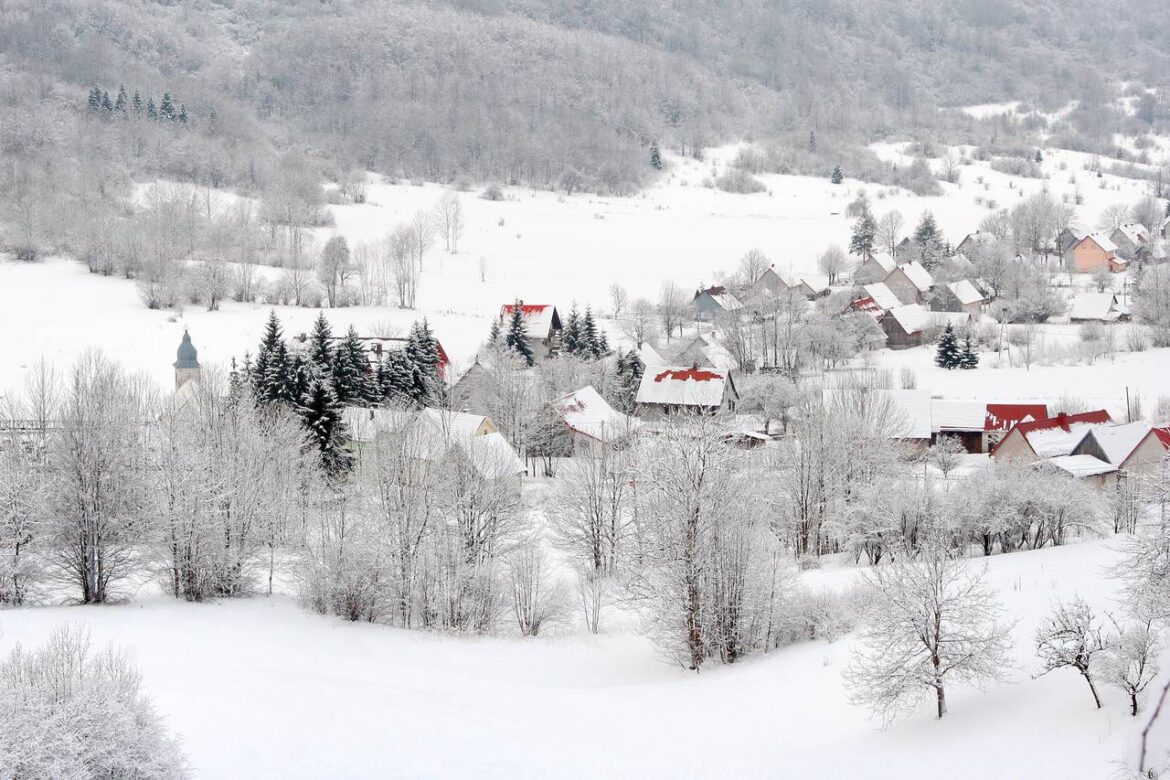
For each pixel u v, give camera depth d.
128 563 69.75
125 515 68.12
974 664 40.19
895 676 40.56
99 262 183.25
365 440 94.88
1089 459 90.25
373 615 68.94
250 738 40.66
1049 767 32.47
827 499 81.25
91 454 66.75
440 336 165.12
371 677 52.56
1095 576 55.34
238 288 176.00
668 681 54.25
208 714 42.94
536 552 71.38
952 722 39.47
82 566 66.94
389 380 118.94
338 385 107.88
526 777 38.72
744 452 85.88
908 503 73.50
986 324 177.12
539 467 114.75
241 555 72.62
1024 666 42.66
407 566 67.69
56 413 81.50
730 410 125.75
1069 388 134.50
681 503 58.16
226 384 109.19
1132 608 39.41
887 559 69.38
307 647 58.41
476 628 67.31
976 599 42.88
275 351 101.12
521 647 62.41
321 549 70.62
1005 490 74.00
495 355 129.62
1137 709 34.12
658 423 104.88
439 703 47.91
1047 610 49.00
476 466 74.31
